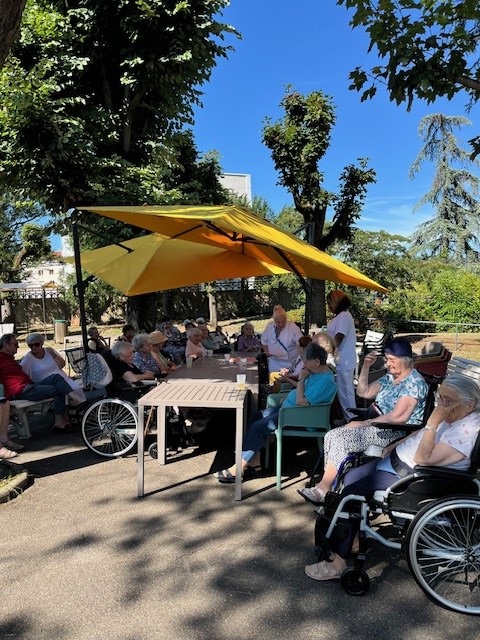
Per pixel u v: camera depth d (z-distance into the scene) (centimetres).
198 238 741
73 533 380
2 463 506
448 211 2752
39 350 660
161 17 913
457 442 298
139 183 980
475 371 621
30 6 924
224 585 312
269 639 265
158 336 672
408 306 1944
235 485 446
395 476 314
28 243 2717
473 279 1948
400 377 388
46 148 887
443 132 2734
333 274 676
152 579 319
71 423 668
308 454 559
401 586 313
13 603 297
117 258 777
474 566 293
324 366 472
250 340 1002
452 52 556
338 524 309
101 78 1010
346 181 1422
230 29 955
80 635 269
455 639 264
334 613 286
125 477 493
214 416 646
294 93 1373
